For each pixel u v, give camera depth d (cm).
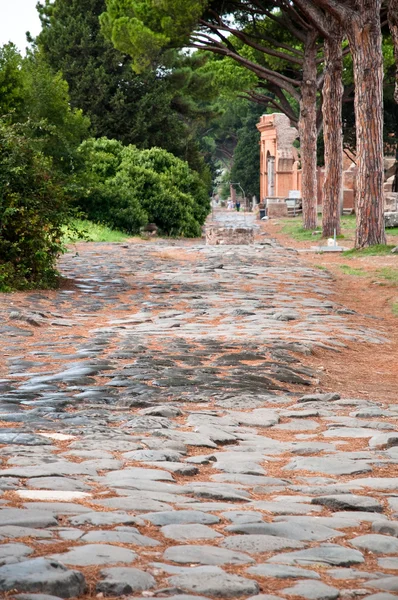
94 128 5372
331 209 3716
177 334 1225
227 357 1030
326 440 665
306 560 372
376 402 830
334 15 2794
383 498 492
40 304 1556
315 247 3153
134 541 387
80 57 5550
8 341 1148
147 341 1155
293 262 2617
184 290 1833
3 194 1784
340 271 2375
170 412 732
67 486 487
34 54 5466
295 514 455
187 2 3694
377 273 2272
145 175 4406
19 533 386
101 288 1858
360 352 1182
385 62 5144
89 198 4066
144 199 4369
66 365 970
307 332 1271
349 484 526
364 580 348
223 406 786
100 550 365
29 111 4203
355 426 714
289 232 4531
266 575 348
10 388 837
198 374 924
